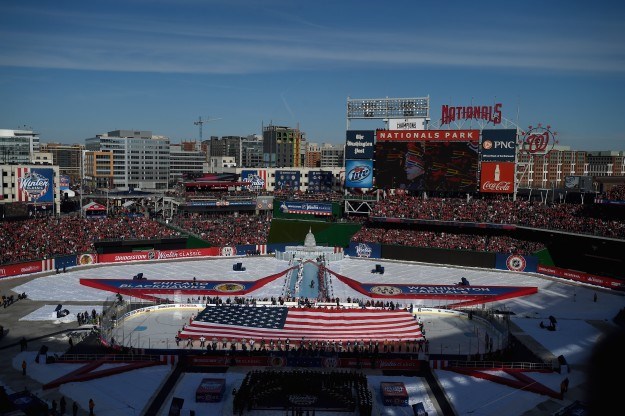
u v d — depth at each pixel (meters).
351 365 71.06
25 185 168.50
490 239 147.88
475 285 120.62
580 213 139.75
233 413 58.12
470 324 91.38
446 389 64.94
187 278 124.69
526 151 159.88
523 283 123.25
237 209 195.62
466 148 157.75
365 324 85.56
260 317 88.44
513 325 90.12
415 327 84.62
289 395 62.56
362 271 136.50
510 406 60.19
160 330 86.12
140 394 62.78
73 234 142.50
